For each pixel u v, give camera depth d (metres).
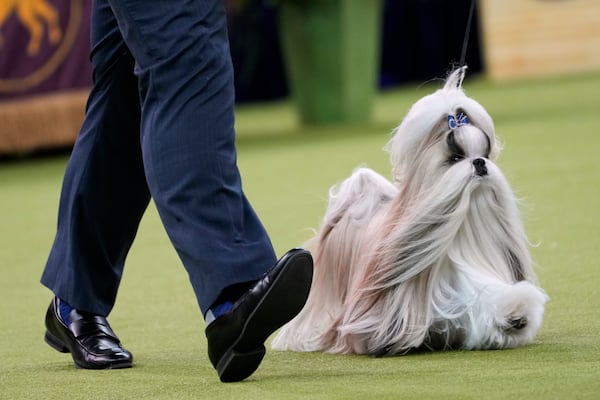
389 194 4.87
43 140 14.60
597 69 24.55
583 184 9.72
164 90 4.04
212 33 4.06
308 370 4.36
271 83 26.38
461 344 4.55
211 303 3.98
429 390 3.84
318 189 10.70
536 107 17.92
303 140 15.57
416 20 27.34
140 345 5.14
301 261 3.84
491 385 3.86
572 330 4.83
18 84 14.45
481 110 4.50
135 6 4.04
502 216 4.50
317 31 17.25
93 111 4.61
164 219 4.06
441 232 4.38
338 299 4.85
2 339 5.49
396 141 4.51
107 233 4.68
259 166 12.91
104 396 4.09
